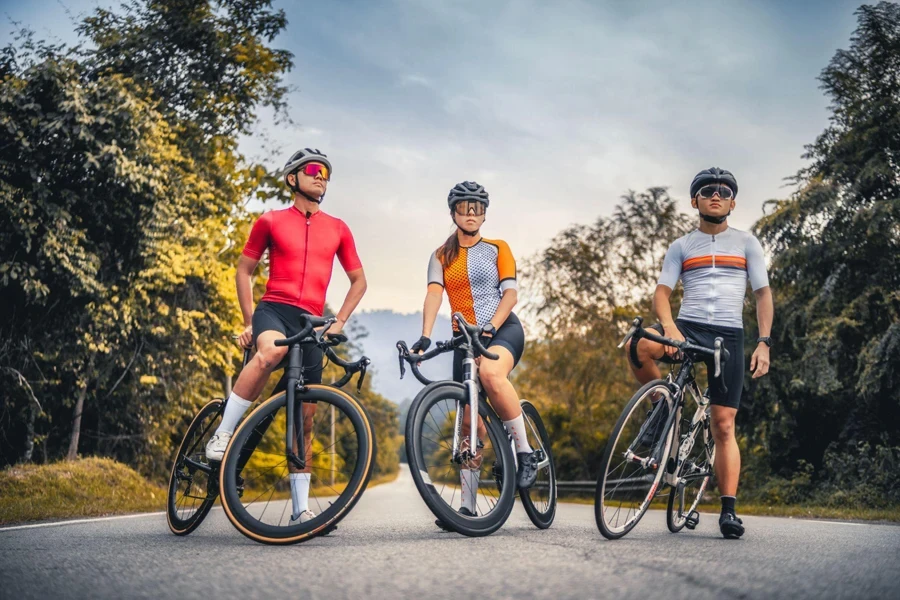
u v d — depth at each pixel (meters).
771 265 13.27
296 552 3.21
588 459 22.91
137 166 12.27
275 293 4.29
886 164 12.59
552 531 4.27
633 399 3.91
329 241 4.45
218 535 4.14
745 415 13.45
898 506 10.46
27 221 11.58
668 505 4.36
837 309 12.74
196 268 14.24
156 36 16.14
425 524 4.95
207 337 15.73
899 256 12.38
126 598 2.26
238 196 17.19
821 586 2.40
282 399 3.86
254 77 16.92
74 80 12.17
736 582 2.45
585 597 2.21
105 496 10.61
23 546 3.53
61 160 12.01
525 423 4.56
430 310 4.52
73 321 13.03
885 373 11.16
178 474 4.24
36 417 13.78
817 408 13.12
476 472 4.19
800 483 12.37
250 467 3.97
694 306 4.52
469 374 4.11
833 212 12.66
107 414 15.42
